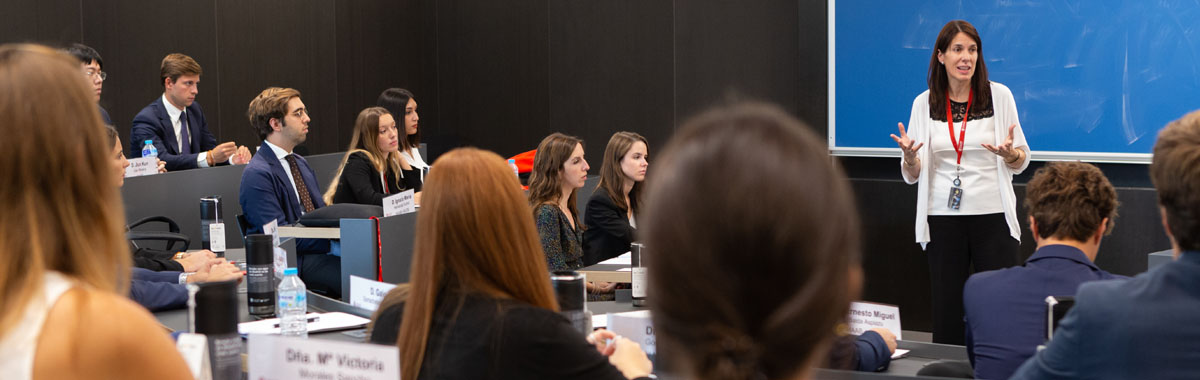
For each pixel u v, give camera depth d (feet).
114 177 3.23
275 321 8.64
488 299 4.85
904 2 17.43
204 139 18.52
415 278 5.00
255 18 21.50
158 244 14.38
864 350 7.27
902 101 17.62
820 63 18.31
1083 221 6.93
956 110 13.87
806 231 1.53
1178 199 4.43
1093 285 4.68
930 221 14.11
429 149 24.75
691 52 21.18
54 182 3.02
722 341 1.58
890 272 17.98
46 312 2.98
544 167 12.49
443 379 4.79
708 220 1.56
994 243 13.70
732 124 1.64
